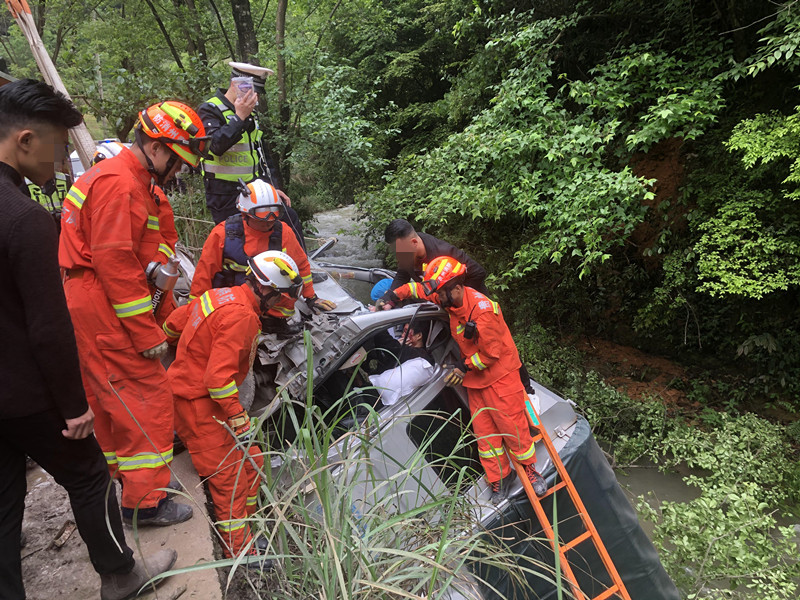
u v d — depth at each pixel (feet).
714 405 23.97
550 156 20.45
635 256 26.76
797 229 19.75
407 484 8.63
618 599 9.96
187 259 13.04
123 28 38.14
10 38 53.78
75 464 5.40
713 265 20.22
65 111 5.08
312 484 6.21
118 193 6.34
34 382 4.88
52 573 6.67
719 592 13.73
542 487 8.95
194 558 6.73
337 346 8.80
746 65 21.08
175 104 6.72
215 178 11.32
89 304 6.51
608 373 26.48
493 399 9.01
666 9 23.57
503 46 26.35
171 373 7.46
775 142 18.31
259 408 8.90
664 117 19.38
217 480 7.25
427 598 4.69
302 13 42.75
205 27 38.40
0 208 4.55
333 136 29.01
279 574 5.81
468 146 23.95
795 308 23.07
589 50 27.86
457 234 27.43
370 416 6.32
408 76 43.75
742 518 14.52
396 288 11.38
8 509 5.07
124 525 7.14
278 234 9.43
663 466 20.42
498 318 9.08
